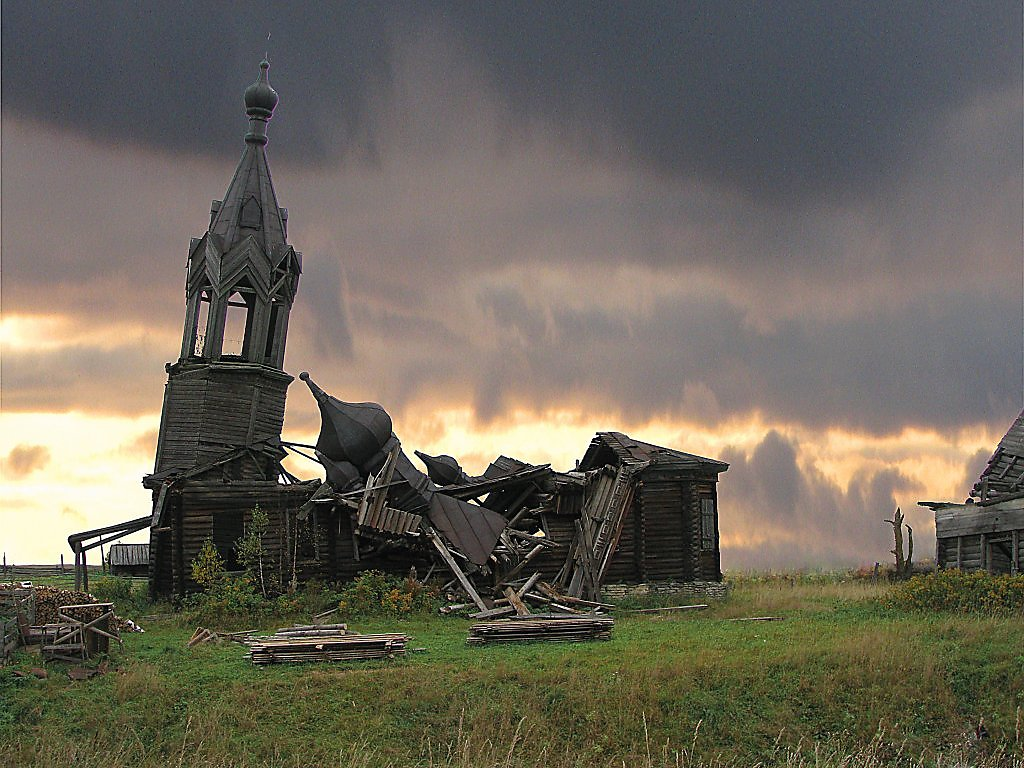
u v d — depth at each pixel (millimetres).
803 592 48094
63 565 68125
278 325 53000
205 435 49969
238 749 24578
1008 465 49156
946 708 27891
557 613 42500
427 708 26656
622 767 24781
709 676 28688
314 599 42594
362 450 47062
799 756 25766
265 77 56219
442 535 46500
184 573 43719
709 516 50438
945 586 40406
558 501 49812
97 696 26500
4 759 23250
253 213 53375
